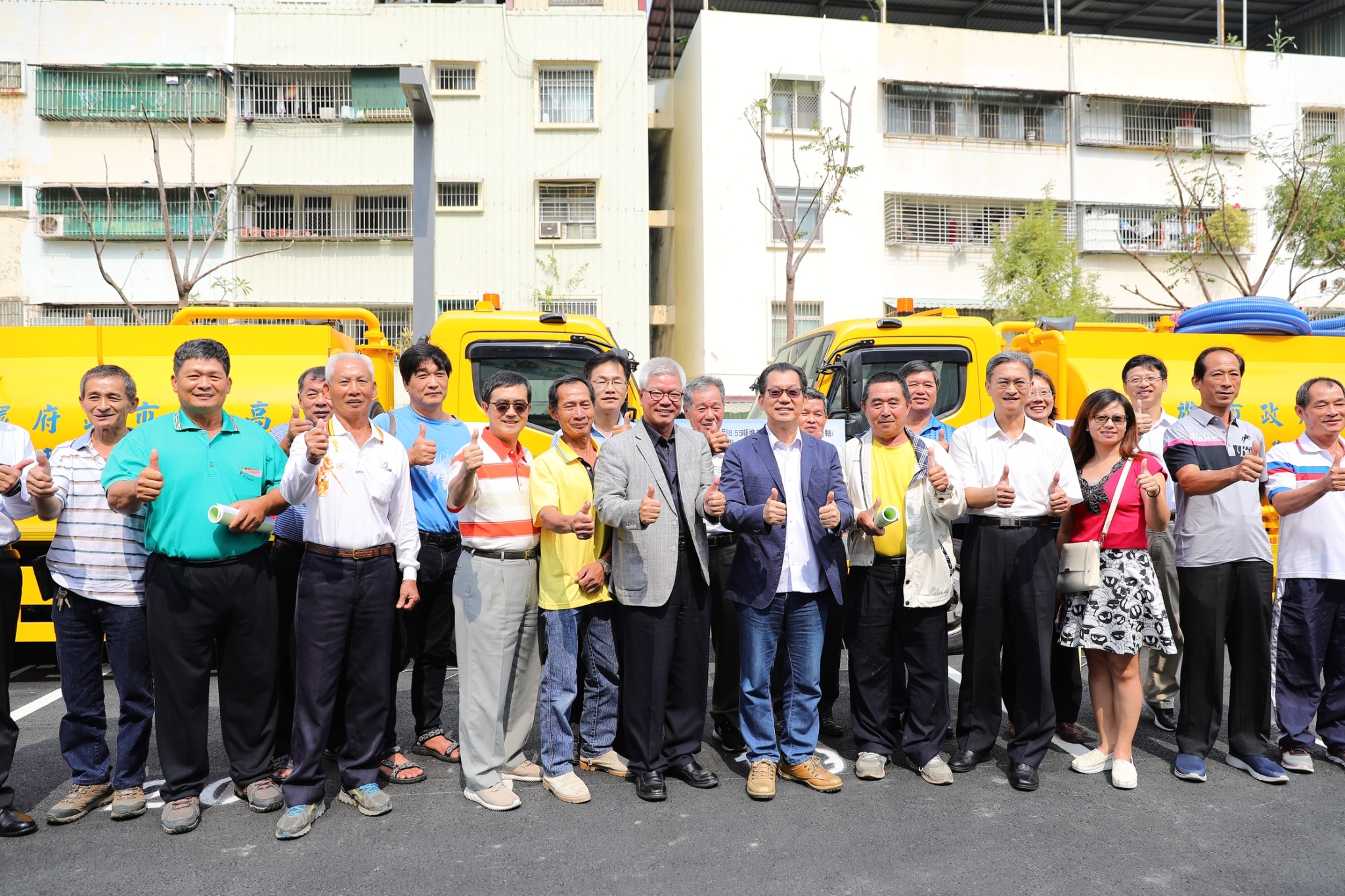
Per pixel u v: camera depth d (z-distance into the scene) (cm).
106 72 1712
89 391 360
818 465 384
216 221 1633
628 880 302
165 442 338
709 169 1827
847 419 619
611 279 1814
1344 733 406
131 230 1725
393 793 381
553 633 378
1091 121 1998
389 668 366
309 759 344
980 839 332
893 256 1908
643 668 371
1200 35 2498
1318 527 402
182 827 339
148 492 315
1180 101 2014
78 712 356
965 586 402
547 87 1808
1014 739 391
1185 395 602
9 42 1705
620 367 414
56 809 349
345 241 1772
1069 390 599
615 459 369
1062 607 406
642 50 1814
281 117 1747
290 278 1769
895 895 290
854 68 1891
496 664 367
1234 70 2061
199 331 563
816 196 1680
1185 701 399
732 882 300
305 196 1781
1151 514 391
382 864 314
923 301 1912
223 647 353
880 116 1905
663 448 383
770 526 371
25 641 559
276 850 326
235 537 344
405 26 1772
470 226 1792
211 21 1734
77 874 308
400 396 988
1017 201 1962
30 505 347
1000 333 674
